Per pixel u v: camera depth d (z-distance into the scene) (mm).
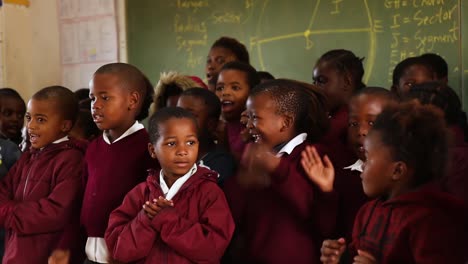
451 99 1918
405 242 1289
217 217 1733
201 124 2242
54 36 4926
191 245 1669
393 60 3854
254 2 4273
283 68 4199
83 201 2045
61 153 2186
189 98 2277
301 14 4125
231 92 2479
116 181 1980
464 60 3619
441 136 1324
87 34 4809
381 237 1351
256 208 1797
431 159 1311
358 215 1490
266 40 4250
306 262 1718
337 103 2461
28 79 4824
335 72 2457
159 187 1796
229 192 1894
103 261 1956
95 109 1979
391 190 1357
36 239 2131
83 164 2168
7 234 2246
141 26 4621
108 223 1861
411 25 3789
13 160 2639
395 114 1348
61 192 2098
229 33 4363
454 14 3643
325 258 1472
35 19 4863
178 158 1756
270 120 1785
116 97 1978
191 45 4473
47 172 2168
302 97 1846
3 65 4613
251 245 1794
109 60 4734
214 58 3383
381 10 3875
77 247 2127
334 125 2248
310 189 1682
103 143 2051
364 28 3932
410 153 1301
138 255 1692
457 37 3637
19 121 3254
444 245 1229
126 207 1822
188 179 1778
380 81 3895
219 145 2314
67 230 2111
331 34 4031
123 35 4688
